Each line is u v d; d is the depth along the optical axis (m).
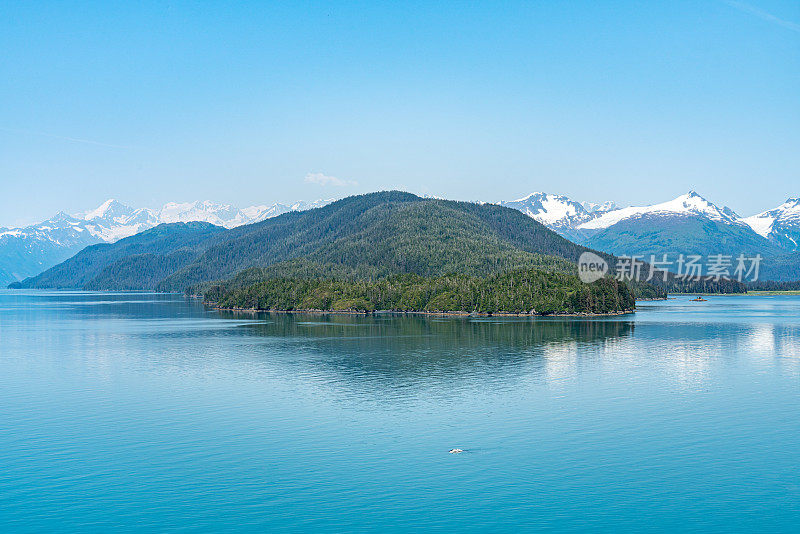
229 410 134.12
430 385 160.00
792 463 99.38
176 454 104.56
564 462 100.12
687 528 78.50
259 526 79.38
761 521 80.12
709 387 156.50
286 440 111.88
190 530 78.44
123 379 172.25
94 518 81.56
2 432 117.81
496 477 94.00
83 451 106.25
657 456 102.69
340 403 140.12
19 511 83.62
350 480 93.06
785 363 194.50
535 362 197.38
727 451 105.06
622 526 79.06
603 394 148.38
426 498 86.88
